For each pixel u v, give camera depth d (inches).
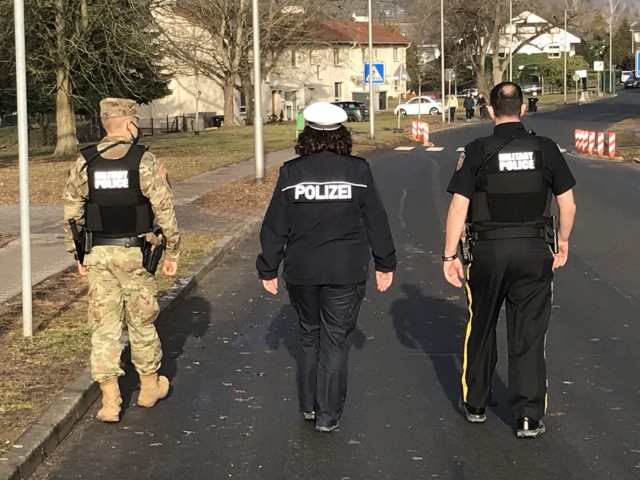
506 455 195.0
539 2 2962.6
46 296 341.1
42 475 186.2
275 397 236.4
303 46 2279.8
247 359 273.4
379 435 208.1
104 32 1049.5
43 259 426.9
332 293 201.8
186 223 559.8
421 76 3302.2
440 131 1793.8
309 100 2829.7
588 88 3786.9
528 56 3767.2
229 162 1009.5
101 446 202.2
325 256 199.8
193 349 285.3
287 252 204.4
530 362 202.7
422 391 240.2
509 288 201.9
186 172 891.4
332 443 203.3
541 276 198.1
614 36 4906.5
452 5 2765.7
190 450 199.9
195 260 420.5
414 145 1401.3
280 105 2714.1
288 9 1830.7
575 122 1857.8
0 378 235.5
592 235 499.8
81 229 213.0
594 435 205.9
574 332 295.7
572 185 199.0
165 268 222.5
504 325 305.3
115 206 209.6
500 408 226.1
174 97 2362.2
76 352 261.0
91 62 1112.2
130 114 216.7
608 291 357.4
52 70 1154.0
